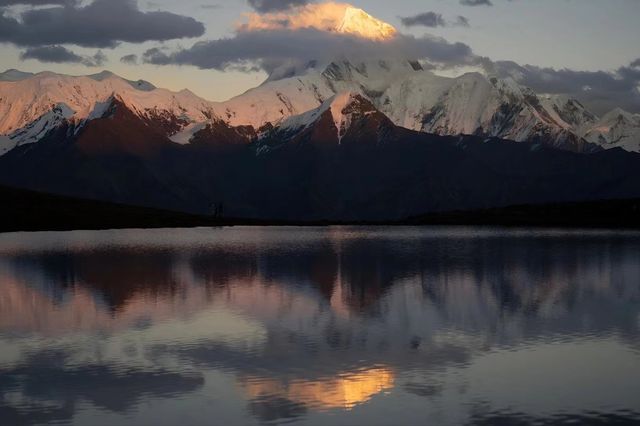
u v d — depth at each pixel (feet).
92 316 216.54
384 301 240.73
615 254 394.52
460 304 234.38
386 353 172.04
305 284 281.13
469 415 134.21
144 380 153.89
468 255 396.98
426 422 131.64
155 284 282.36
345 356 169.58
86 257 395.55
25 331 197.06
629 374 154.92
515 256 387.75
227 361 166.50
